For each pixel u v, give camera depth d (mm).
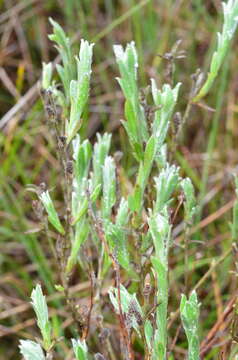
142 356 596
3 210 795
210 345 534
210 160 791
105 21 962
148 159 445
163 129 447
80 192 475
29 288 702
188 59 905
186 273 527
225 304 650
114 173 470
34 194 695
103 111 855
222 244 719
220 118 881
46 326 431
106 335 493
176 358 607
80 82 434
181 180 495
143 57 898
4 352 694
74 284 704
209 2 968
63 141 457
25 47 946
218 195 798
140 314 417
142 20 932
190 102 497
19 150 887
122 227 461
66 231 482
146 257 467
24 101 837
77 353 419
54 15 984
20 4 948
